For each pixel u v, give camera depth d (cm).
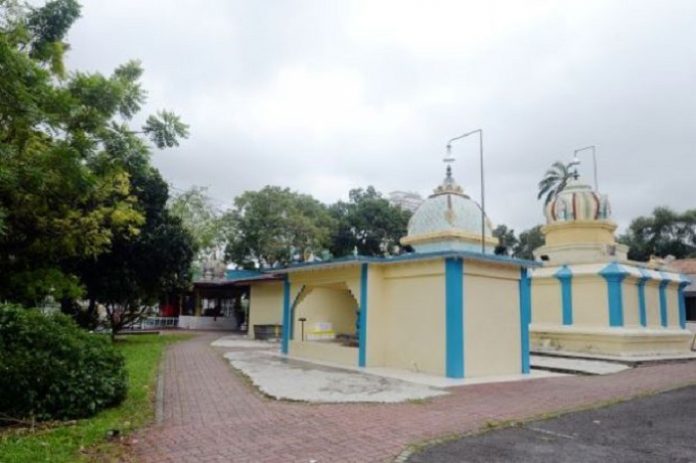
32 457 541
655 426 750
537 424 751
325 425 716
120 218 1502
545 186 4206
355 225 3594
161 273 1934
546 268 2130
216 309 3528
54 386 714
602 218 2209
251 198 3259
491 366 1298
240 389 1009
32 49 1073
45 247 1319
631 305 1956
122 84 1020
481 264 1314
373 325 1408
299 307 2014
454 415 794
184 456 570
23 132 940
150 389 982
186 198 3375
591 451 612
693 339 2180
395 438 652
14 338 727
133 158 1045
